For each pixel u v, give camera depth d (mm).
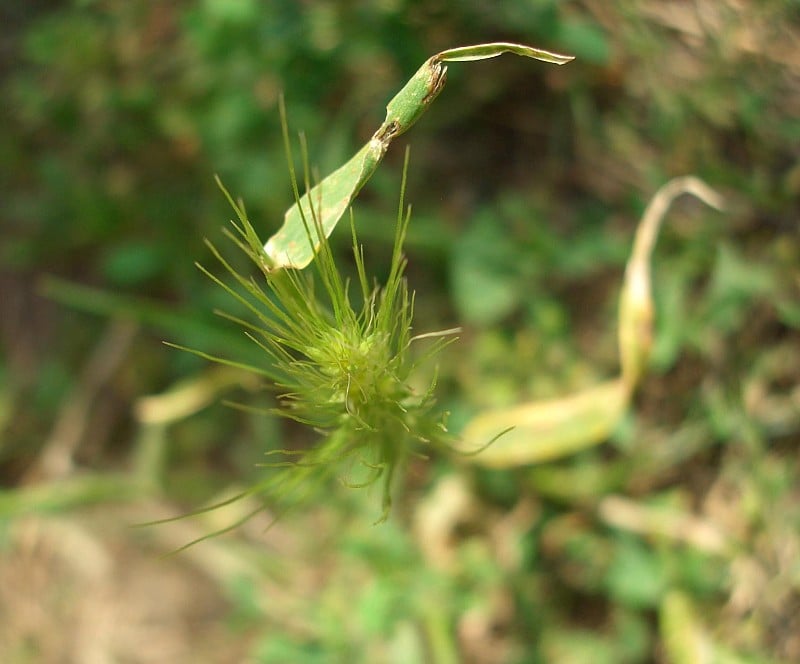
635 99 235
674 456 229
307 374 128
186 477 269
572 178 247
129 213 273
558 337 238
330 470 148
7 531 277
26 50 282
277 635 233
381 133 128
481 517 234
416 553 228
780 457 224
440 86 127
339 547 237
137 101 264
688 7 227
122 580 284
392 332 129
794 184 221
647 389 234
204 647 275
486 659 235
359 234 245
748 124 223
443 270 251
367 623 216
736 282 216
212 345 258
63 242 291
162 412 260
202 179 262
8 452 294
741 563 220
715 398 225
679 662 216
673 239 228
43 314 304
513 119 251
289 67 235
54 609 287
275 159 243
